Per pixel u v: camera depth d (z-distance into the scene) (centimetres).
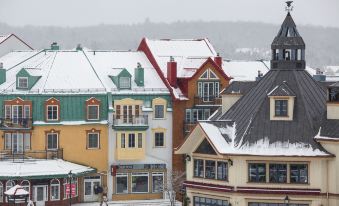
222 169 16525
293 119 16450
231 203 16250
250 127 16438
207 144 16688
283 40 17338
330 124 16238
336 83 16575
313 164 16075
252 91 17312
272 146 16162
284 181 16162
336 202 15975
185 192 17612
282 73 17225
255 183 16175
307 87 16988
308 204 16100
